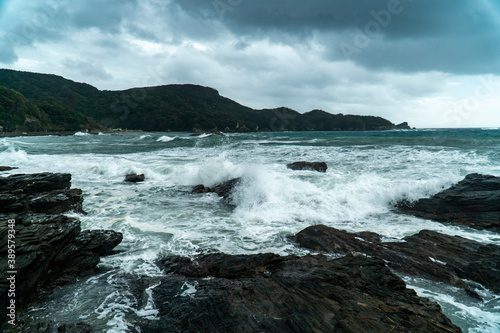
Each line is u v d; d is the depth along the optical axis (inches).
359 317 149.7
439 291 196.7
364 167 616.7
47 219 226.8
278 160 784.3
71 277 209.8
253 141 1686.8
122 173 652.1
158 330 149.6
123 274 215.6
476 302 183.5
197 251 255.6
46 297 186.4
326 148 1063.6
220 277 206.2
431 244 251.6
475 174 399.9
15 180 362.9
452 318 167.5
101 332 150.8
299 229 314.5
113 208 398.0
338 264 206.4
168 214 373.1
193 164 689.6
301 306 159.9
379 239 273.6
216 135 2760.8
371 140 1434.5
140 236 292.2
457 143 1040.8
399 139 1414.9
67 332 145.6
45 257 195.2
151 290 190.9
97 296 187.0
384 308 157.3
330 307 158.2
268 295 171.5
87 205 410.3
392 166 606.9
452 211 338.3
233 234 300.2
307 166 609.9
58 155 969.5
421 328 142.5
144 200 443.8
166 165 679.1
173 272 217.5
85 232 251.4
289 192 412.5
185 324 151.2
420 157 710.5
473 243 245.9
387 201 392.2
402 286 185.0
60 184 402.3
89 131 3949.3
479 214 320.2
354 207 378.9
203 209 397.4
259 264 215.8
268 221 342.3
